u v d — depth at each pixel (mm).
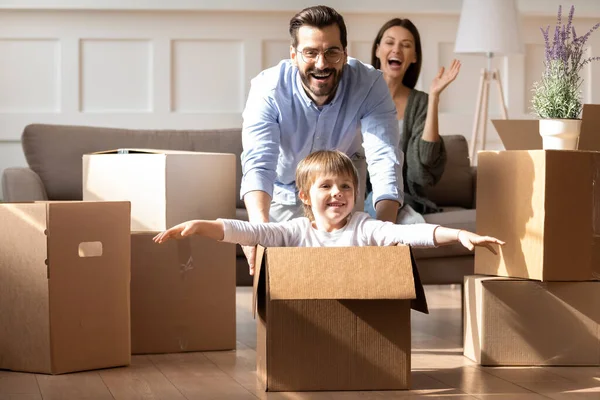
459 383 2549
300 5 5734
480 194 2971
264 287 2480
